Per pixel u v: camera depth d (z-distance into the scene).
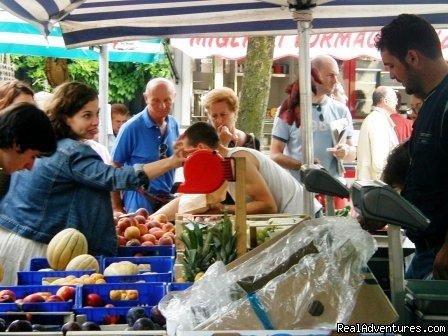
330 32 5.48
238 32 5.71
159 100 6.45
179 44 8.89
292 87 6.10
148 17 5.51
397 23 3.27
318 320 2.12
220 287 2.33
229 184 4.68
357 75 11.94
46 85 13.34
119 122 8.68
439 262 2.98
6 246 3.95
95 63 13.39
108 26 5.62
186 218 4.39
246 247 3.41
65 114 4.01
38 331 2.71
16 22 8.26
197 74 12.17
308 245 2.25
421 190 3.22
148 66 13.34
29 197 3.99
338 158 6.05
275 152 6.16
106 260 3.87
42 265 3.86
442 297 2.20
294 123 6.11
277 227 3.90
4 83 4.75
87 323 2.75
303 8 4.38
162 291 3.22
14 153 3.34
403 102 11.84
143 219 4.80
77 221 3.97
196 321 2.26
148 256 4.11
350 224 2.26
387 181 3.71
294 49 9.14
